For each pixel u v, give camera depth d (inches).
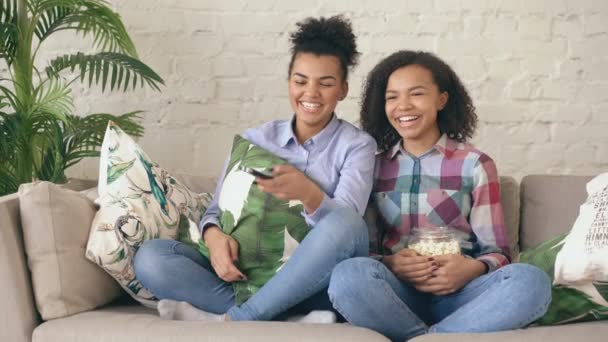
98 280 69.3
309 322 64.9
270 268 69.2
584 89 98.8
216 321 63.2
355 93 100.0
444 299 68.4
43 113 87.8
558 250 68.0
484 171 73.9
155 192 73.7
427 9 98.7
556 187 79.4
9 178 89.0
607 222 65.1
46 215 66.3
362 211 72.5
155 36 100.3
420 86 74.8
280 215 70.6
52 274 65.7
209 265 72.7
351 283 61.5
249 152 76.0
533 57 98.7
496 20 98.5
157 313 69.9
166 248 69.2
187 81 100.8
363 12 99.2
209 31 100.0
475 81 99.3
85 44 101.7
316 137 76.3
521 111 99.3
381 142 80.7
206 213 76.4
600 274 63.8
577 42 98.3
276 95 100.5
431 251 67.7
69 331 62.2
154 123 101.5
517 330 59.6
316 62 74.8
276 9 99.6
